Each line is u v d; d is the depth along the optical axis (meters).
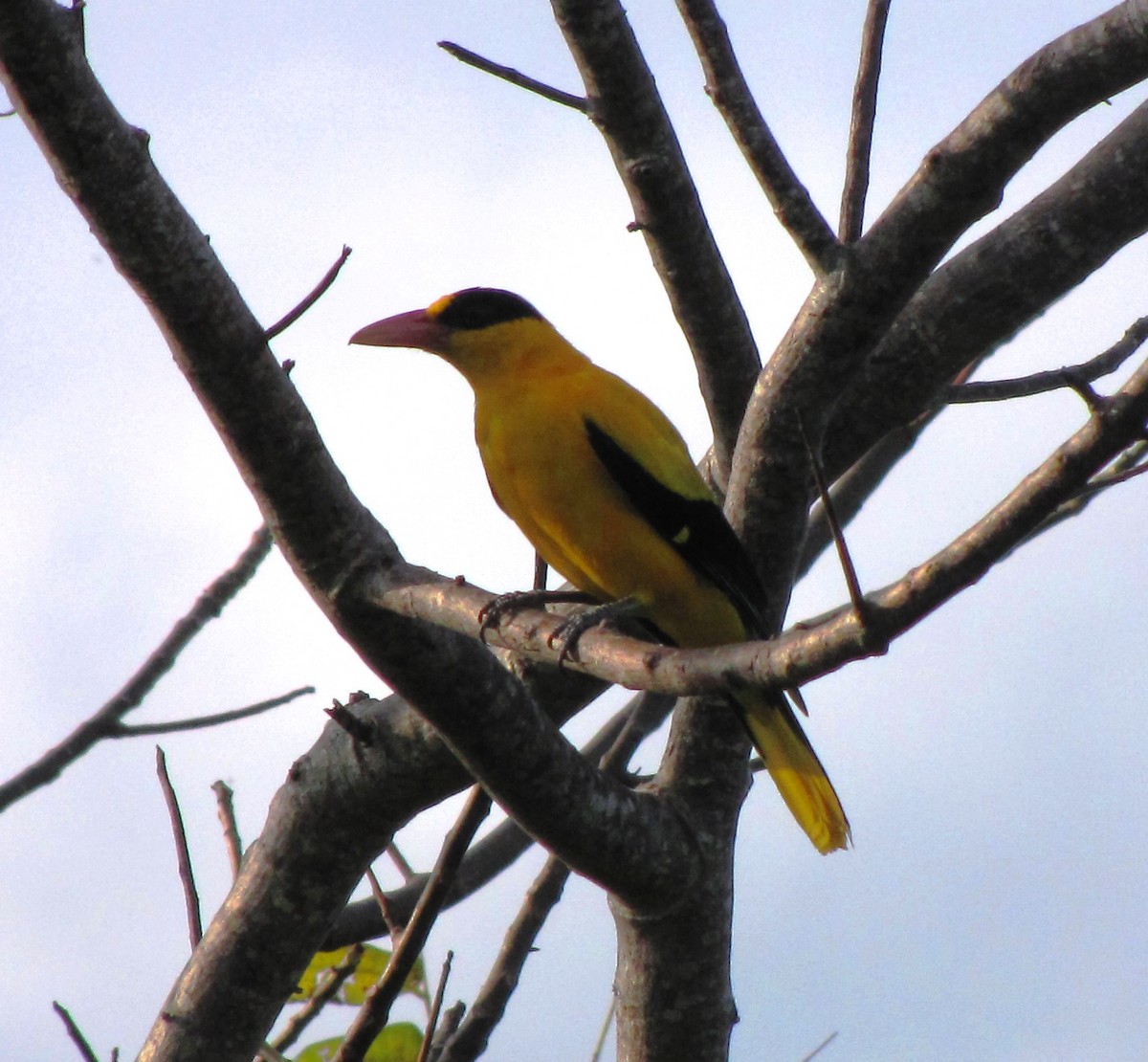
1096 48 9.07
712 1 9.47
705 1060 10.89
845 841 11.13
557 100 10.23
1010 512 5.85
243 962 11.37
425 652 9.36
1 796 10.26
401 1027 11.60
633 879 10.38
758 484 10.81
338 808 11.27
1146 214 12.05
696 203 10.71
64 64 7.89
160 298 8.58
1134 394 5.71
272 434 9.05
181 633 11.03
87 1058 8.84
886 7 10.04
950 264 12.34
